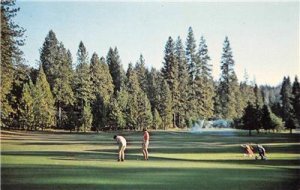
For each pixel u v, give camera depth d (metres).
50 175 13.44
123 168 15.10
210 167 15.53
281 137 29.88
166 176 13.45
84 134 33.53
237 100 33.78
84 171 14.31
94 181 12.52
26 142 26.39
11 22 30.08
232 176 13.54
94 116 35.16
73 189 11.43
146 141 17.98
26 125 33.81
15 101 33.62
